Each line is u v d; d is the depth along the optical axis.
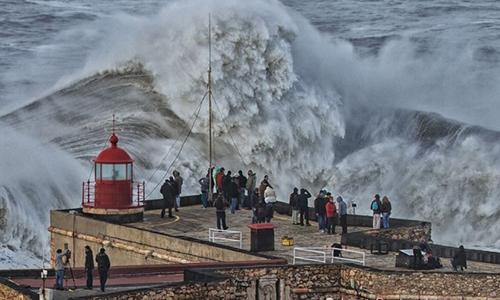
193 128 161.75
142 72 170.25
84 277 81.75
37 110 171.50
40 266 123.75
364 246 90.62
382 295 77.75
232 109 162.62
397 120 174.62
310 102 169.38
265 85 166.00
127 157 103.88
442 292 77.38
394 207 156.25
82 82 176.50
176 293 73.75
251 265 80.38
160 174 151.50
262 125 162.62
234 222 102.88
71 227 102.44
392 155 164.88
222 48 164.62
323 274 80.12
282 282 79.19
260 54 165.88
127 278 81.38
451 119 173.75
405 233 96.25
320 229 98.44
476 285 77.06
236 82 164.25
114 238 97.31
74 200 141.88
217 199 98.25
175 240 90.94
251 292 78.12
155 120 163.00
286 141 163.75
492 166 157.88
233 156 161.75
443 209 153.00
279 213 108.00
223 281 76.19
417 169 161.25
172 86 164.75
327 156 166.75
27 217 135.62
